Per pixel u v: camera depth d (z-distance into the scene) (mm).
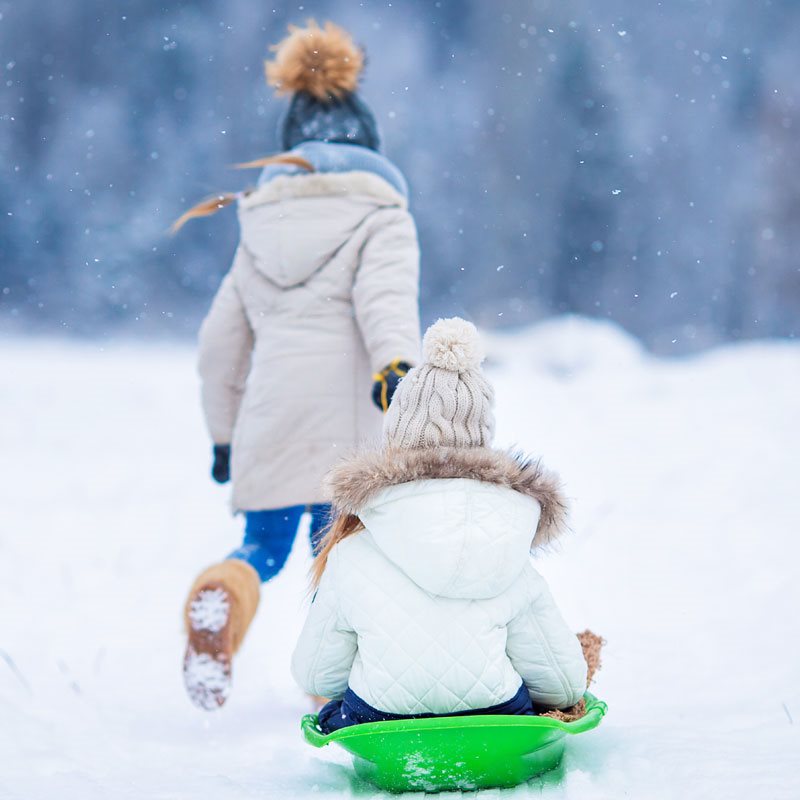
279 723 12734
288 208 14414
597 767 9594
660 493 25016
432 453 9227
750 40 117625
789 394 37281
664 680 13289
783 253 102812
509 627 9578
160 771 10469
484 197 106375
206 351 15117
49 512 26562
